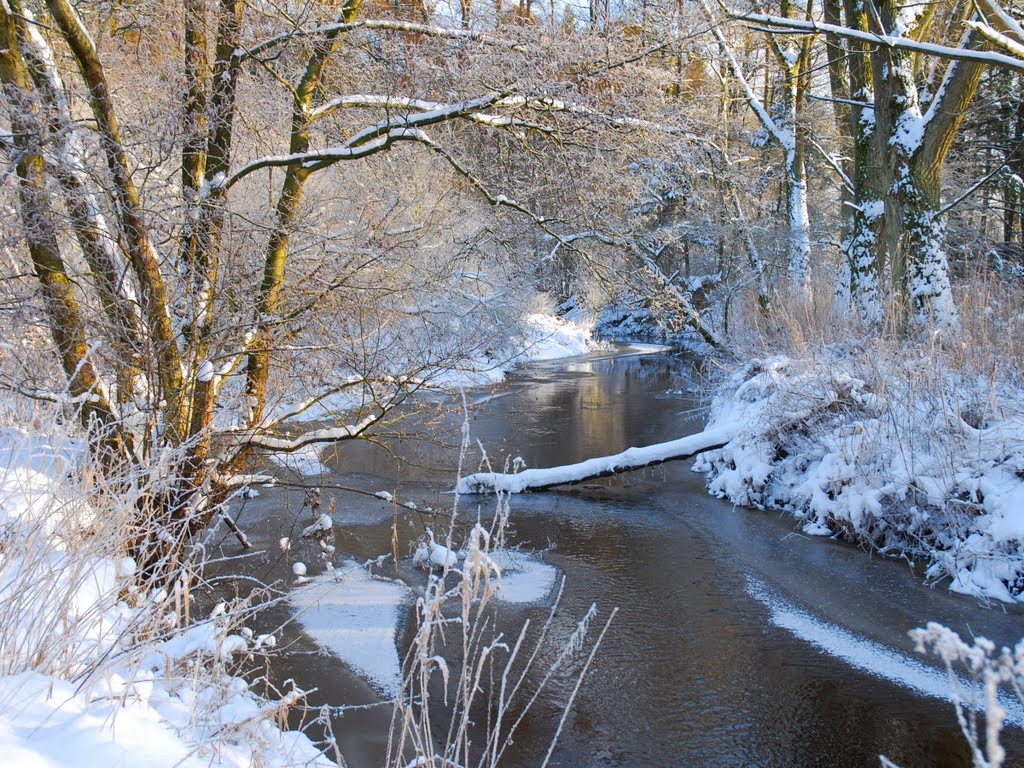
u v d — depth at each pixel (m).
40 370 4.79
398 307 6.61
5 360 4.72
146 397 5.35
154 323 5.23
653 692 4.85
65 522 3.16
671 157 8.89
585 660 5.25
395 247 6.12
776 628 5.74
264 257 6.18
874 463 7.51
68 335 4.91
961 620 5.71
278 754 2.76
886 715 4.57
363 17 7.90
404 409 7.88
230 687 2.98
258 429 5.95
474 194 9.23
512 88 7.18
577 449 11.77
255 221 6.04
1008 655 1.58
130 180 5.12
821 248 19.48
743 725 4.48
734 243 19.77
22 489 3.24
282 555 7.13
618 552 7.47
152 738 2.16
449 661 5.21
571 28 8.08
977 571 6.22
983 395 7.25
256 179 8.21
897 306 8.80
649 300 9.82
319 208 7.09
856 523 7.30
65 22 4.84
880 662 5.20
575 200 8.96
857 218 11.76
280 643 5.37
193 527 5.23
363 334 6.28
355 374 6.49
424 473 10.40
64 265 5.04
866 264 11.41
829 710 4.63
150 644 3.01
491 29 7.77
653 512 8.84
